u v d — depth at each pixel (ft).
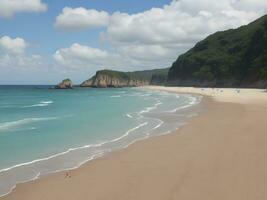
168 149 57.57
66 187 38.99
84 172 45.03
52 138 71.15
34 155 55.57
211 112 117.91
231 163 45.42
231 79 448.24
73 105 170.50
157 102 184.14
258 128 74.23
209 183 37.68
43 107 161.68
